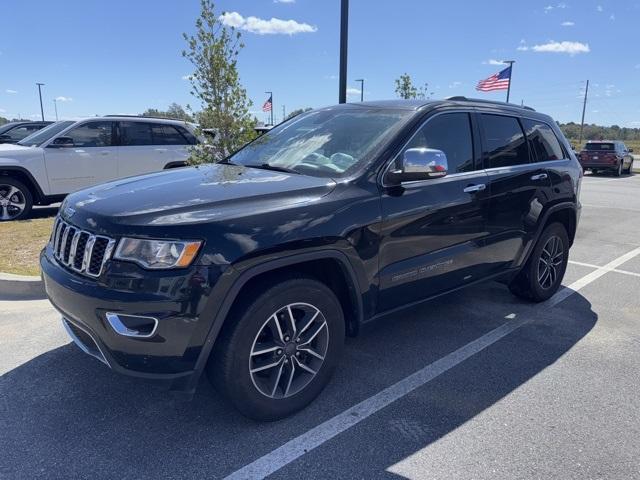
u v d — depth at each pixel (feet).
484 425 9.80
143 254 8.27
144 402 10.38
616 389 11.19
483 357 12.67
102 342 8.56
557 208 15.69
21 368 11.68
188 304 8.22
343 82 27.61
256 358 9.47
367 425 9.75
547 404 10.57
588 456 8.91
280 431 9.52
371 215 10.34
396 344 13.35
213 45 25.03
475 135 13.33
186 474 8.34
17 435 9.27
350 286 10.28
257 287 9.14
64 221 9.96
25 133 49.73
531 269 15.71
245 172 11.53
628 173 86.58
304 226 9.29
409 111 12.28
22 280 16.19
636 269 21.13
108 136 31.53
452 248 12.36
